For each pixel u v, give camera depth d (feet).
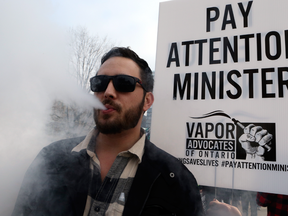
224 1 4.33
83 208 2.88
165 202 2.99
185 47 4.44
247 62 3.99
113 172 3.08
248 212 3.77
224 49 4.18
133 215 2.78
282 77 3.76
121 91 3.06
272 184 3.51
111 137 3.27
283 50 3.84
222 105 4.00
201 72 4.25
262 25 4.02
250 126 3.78
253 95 3.85
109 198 2.90
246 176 3.66
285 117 3.63
